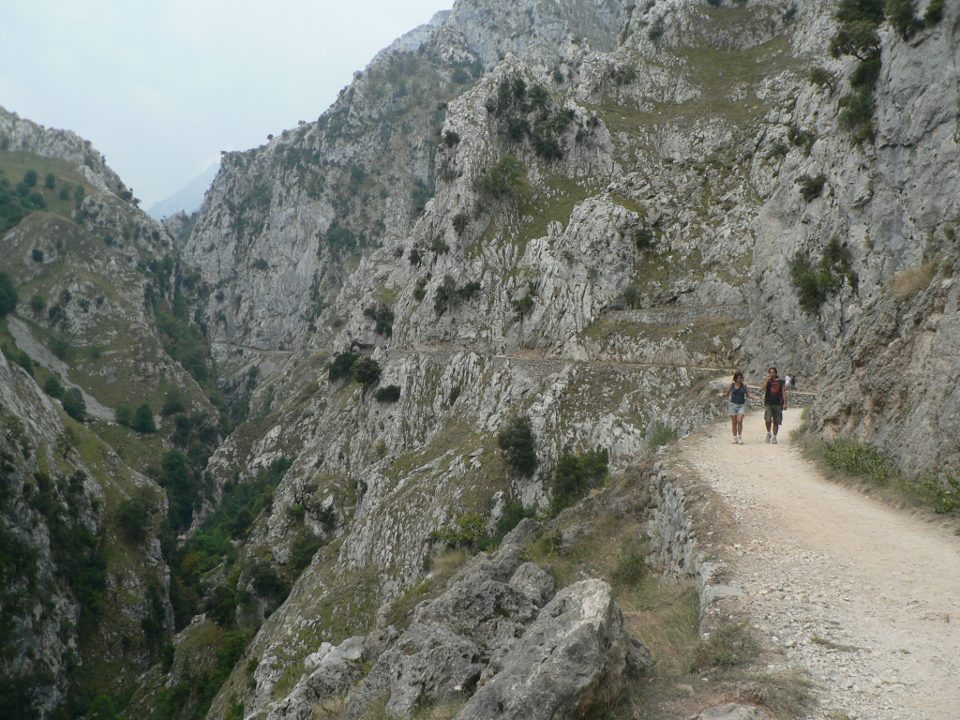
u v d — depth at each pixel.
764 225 54.06
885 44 41.84
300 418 148.62
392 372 90.69
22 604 70.12
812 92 57.06
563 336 72.12
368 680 11.67
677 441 23.83
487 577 16.30
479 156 97.69
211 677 64.44
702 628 9.71
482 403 73.44
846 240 41.94
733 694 7.73
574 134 99.38
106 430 143.00
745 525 13.39
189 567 104.50
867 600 10.02
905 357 17.61
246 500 134.25
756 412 31.52
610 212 75.75
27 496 79.19
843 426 19.56
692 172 80.75
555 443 58.94
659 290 69.50
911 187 38.22
